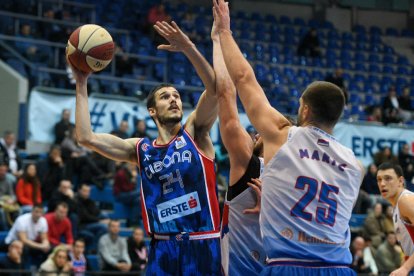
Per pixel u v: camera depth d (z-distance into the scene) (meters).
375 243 15.44
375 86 29.39
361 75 29.61
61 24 22.28
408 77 30.55
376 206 15.81
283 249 4.55
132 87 21.03
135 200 15.80
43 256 12.95
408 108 25.97
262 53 28.12
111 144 6.32
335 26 32.84
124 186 15.84
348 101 26.08
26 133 17.62
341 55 30.20
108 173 16.33
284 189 4.60
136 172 16.52
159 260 6.16
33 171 14.59
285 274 4.52
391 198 8.38
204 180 6.21
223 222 5.60
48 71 19.48
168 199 6.21
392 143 21.11
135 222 15.80
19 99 18.61
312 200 4.59
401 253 14.86
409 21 34.25
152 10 25.14
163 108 6.33
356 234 16.95
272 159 4.65
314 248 4.56
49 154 15.33
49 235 13.22
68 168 15.86
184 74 24.28
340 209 4.66
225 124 5.49
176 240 6.14
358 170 4.78
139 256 13.73
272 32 29.77
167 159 6.25
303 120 4.80
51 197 14.45
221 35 5.11
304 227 4.57
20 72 19.88
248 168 5.44
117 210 15.84
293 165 4.62
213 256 6.11
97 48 6.07
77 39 6.07
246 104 4.82
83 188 14.59
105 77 19.81
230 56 4.98
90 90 19.89
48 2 23.69
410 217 8.02
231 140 5.45
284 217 4.59
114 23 25.03
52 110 17.83
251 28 29.52
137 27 25.59
